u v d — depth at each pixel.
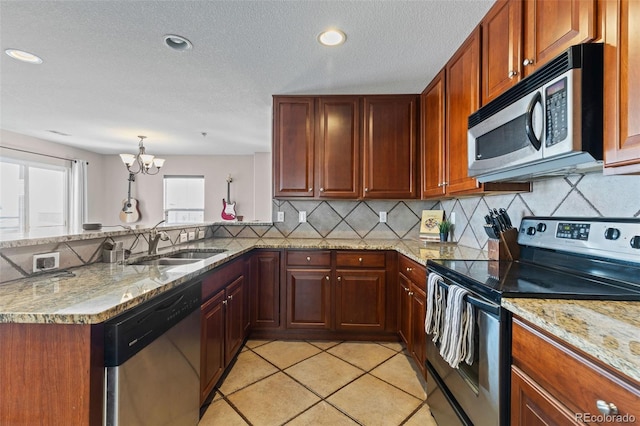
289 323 2.67
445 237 2.78
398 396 1.87
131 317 1.03
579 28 1.05
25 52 2.09
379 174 2.79
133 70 2.36
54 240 1.43
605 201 1.31
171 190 6.16
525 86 1.24
